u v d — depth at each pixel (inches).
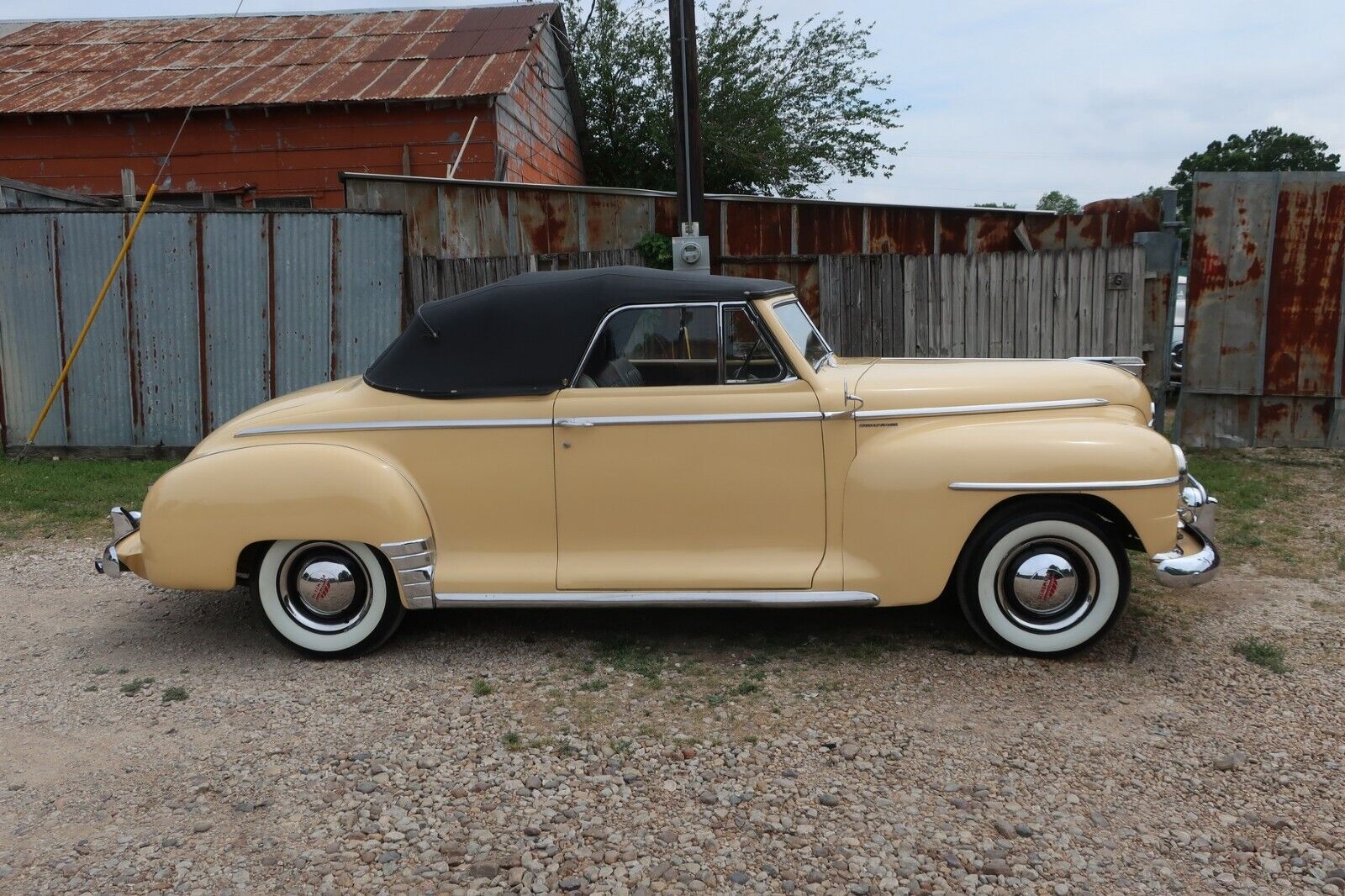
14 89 522.9
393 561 168.9
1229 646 172.6
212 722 151.7
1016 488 158.9
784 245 381.1
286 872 112.3
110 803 128.6
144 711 156.4
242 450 173.8
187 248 348.5
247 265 349.1
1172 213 355.3
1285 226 323.3
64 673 173.2
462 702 156.0
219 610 206.2
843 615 192.4
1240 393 336.8
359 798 127.7
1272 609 191.8
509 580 170.7
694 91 339.9
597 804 124.7
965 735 140.6
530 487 170.7
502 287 174.7
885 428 165.5
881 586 164.7
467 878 110.2
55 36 617.3
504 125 500.7
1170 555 160.9
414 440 172.2
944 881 107.9
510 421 169.6
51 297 350.3
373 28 597.0
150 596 215.9
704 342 168.6
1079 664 165.3
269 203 504.7
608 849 114.9
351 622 175.0
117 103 494.9
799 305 188.4
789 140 741.3
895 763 133.3
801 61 746.2
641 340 169.9
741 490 167.5
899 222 380.5
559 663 171.2
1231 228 328.8
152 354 352.5
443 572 171.9
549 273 179.0
